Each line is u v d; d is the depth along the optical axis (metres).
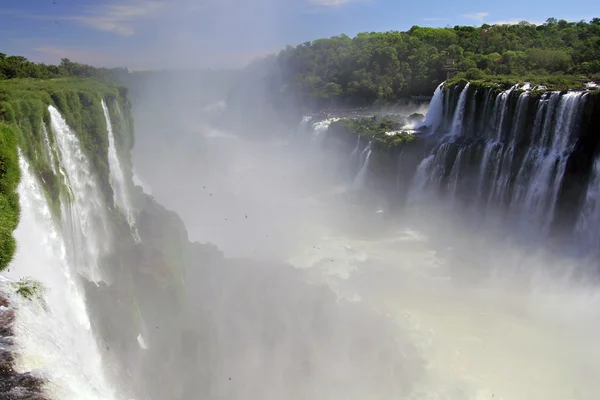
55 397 16.03
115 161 37.19
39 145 25.48
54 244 23.33
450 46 87.12
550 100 43.03
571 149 41.34
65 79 41.31
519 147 45.72
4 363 16.16
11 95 26.27
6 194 20.69
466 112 54.47
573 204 41.00
